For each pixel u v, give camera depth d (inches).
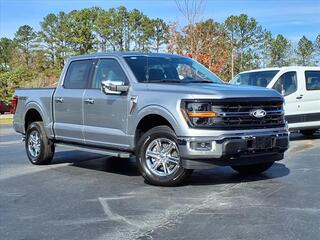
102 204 258.2
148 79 315.9
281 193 270.4
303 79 537.0
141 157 299.3
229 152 271.9
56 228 218.5
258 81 542.3
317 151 443.5
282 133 294.7
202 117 273.3
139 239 200.7
